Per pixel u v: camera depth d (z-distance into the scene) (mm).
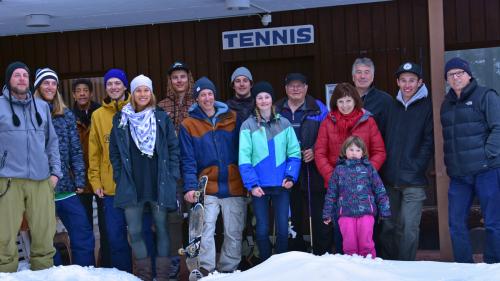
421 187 5176
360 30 8016
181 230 5875
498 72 8172
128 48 8570
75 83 6043
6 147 4898
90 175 5426
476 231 6641
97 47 8641
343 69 8070
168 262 5160
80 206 5539
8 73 4934
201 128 5277
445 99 5035
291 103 5570
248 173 5113
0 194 4879
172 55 8461
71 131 5449
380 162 5141
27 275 4789
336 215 5188
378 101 5508
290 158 5215
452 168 4914
